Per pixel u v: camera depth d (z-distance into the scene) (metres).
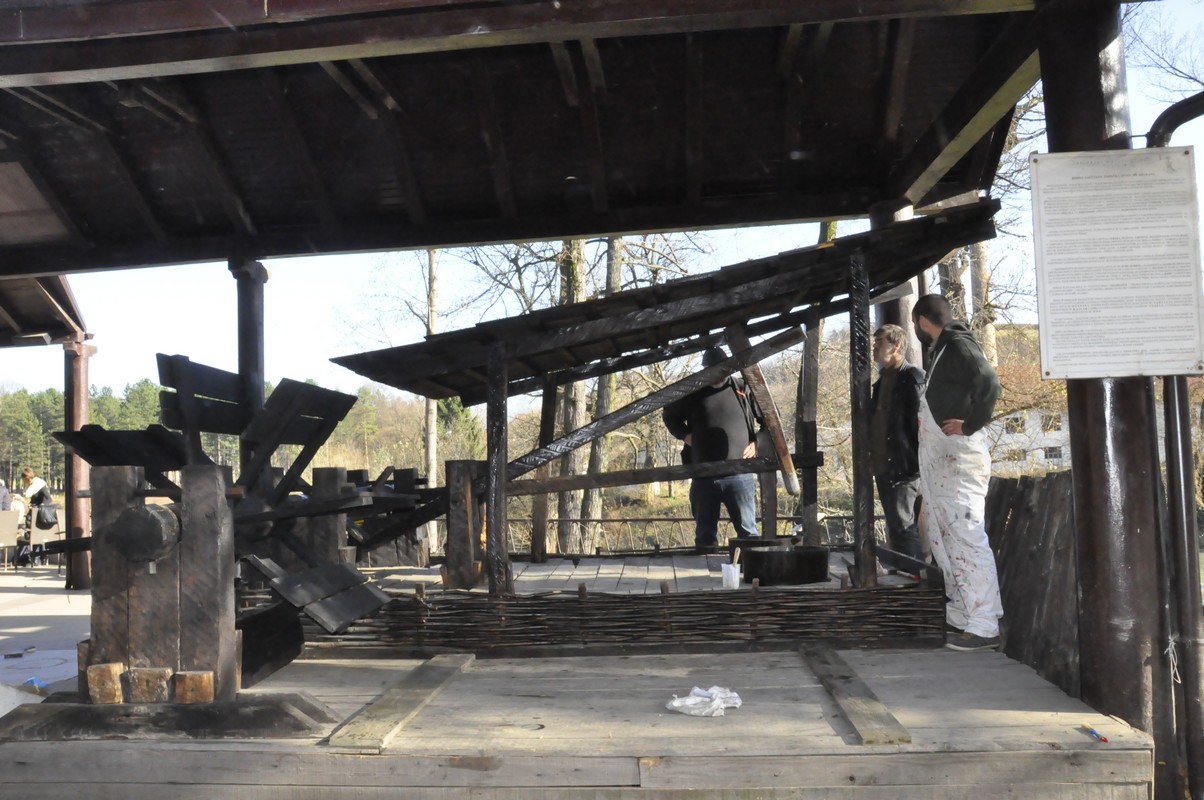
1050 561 3.85
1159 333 3.25
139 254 6.66
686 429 7.00
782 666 3.90
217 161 6.02
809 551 4.64
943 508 4.23
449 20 3.62
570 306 4.38
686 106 5.52
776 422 4.93
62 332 9.27
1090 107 3.36
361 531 6.19
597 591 4.85
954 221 4.26
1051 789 2.88
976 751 2.88
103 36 3.50
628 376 18.62
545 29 3.60
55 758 3.17
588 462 18.36
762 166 6.13
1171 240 3.27
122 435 4.25
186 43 3.73
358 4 3.44
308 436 4.45
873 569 4.23
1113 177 3.30
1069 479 3.87
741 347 5.11
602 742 2.99
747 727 3.12
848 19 3.60
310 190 6.14
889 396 5.56
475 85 5.54
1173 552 3.27
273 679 3.88
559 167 6.11
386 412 38.59
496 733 3.11
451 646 4.25
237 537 4.00
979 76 4.48
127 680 3.28
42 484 12.58
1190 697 3.21
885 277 5.49
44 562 12.59
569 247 16.33
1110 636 3.24
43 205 6.45
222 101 5.75
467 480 4.70
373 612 4.19
